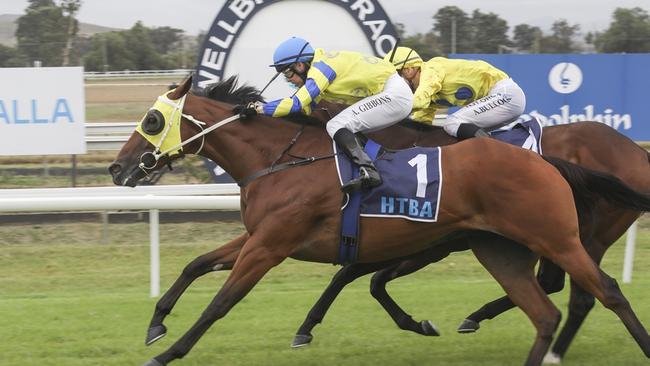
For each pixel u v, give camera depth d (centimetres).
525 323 719
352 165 546
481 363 604
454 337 673
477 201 530
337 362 606
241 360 607
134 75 2542
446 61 651
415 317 729
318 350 634
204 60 1189
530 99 1177
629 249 877
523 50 1561
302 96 550
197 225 1141
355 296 811
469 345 651
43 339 647
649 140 1195
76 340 647
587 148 618
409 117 667
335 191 543
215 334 673
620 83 1184
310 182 546
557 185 525
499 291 821
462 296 799
